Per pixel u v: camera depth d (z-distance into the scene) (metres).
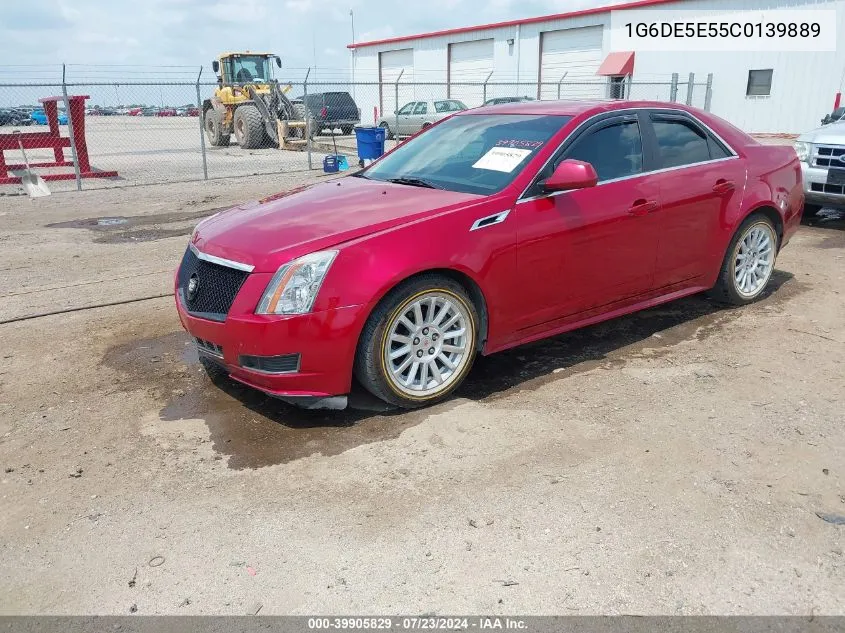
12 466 3.41
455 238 3.73
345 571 2.62
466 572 2.60
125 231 9.62
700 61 26.14
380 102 37.50
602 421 3.68
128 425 3.79
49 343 5.07
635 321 5.23
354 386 4.16
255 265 3.52
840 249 7.38
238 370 3.63
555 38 30.58
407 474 3.23
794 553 2.66
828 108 23.45
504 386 4.17
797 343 4.71
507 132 4.55
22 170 14.96
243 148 23.95
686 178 4.73
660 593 2.47
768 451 3.35
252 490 3.15
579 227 4.20
